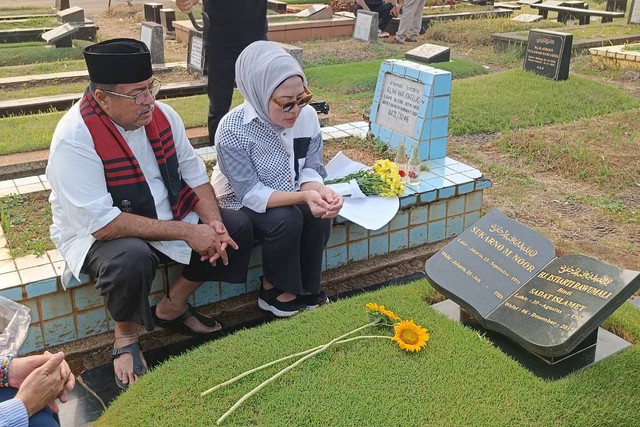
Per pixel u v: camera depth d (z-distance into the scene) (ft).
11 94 29.25
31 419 7.86
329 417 9.29
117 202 11.09
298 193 12.07
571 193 19.21
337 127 20.77
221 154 12.50
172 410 9.50
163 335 12.59
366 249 14.99
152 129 11.37
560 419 9.39
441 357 10.62
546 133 23.85
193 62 32.94
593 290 10.52
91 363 11.80
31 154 20.65
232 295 13.65
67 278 11.50
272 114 12.19
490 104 27.25
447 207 15.74
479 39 44.70
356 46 41.93
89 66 10.37
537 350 10.28
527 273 11.47
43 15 54.80
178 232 11.12
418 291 12.75
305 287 12.93
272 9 58.49
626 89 31.76
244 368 10.30
